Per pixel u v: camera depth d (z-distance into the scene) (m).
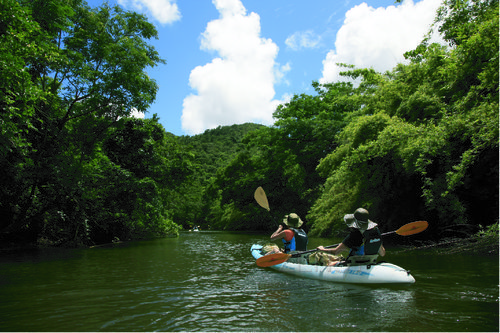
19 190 11.86
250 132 32.25
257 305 3.72
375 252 4.95
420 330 2.79
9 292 4.54
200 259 8.34
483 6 8.17
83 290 4.63
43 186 12.44
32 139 12.00
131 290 4.60
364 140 11.75
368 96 14.88
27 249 11.66
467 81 8.73
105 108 13.98
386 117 10.92
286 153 27.78
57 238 13.67
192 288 4.69
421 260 6.68
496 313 3.21
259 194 8.28
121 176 15.90
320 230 15.33
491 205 8.69
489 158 8.30
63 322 3.21
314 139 27.17
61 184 12.22
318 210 16.12
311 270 5.43
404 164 9.18
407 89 11.63
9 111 8.02
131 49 13.47
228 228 41.78
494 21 6.74
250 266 6.93
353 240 4.98
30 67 11.60
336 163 14.21
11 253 10.26
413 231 5.42
